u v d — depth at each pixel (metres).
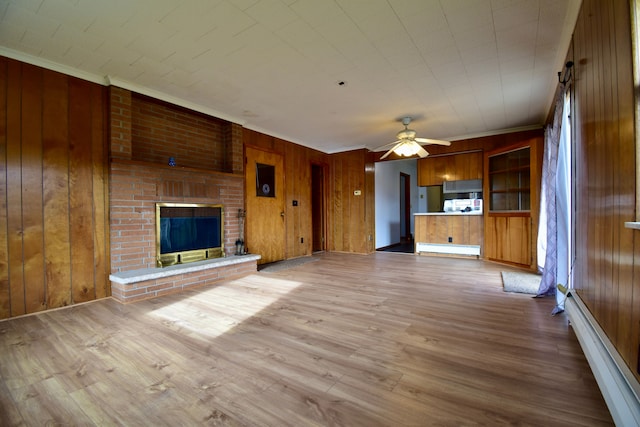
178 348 1.97
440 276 4.10
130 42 2.46
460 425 1.24
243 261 4.13
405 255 6.12
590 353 1.62
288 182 5.72
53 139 2.77
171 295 3.22
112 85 3.10
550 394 1.45
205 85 3.30
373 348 1.95
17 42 2.44
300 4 2.02
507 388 1.50
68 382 1.59
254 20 2.18
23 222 2.61
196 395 1.47
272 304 2.89
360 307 2.79
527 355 1.84
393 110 4.12
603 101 1.55
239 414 1.33
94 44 2.49
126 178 3.17
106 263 3.10
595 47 1.67
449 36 2.40
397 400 1.42
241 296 3.17
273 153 5.35
